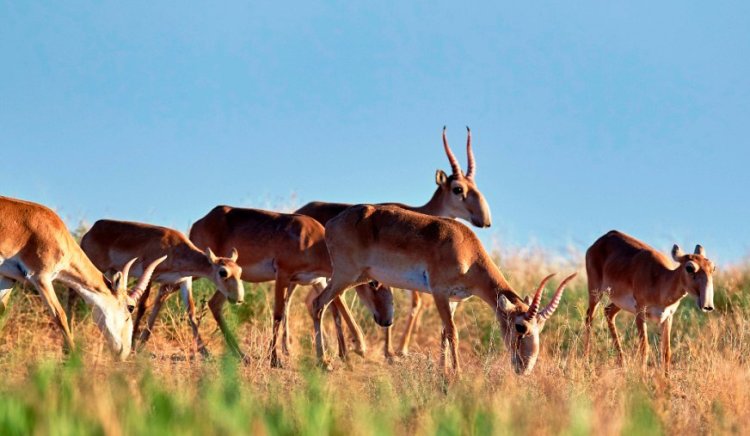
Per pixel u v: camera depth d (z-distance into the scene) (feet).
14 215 148.87
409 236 158.51
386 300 181.16
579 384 134.72
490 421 102.78
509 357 148.66
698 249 166.09
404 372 139.74
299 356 166.71
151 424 93.81
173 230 177.99
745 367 150.00
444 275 156.87
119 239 177.47
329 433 98.12
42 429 90.74
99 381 112.57
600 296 179.73
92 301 156.15
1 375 123.85
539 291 150.41
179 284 178.81
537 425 104.22
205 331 189.26
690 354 166.09
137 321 176.76
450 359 158.81
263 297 205.05
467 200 205.67
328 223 164.66
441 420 101.86
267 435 95.61
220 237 181.16
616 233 182.80
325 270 174.81
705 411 128.16
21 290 182.19
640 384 135.44
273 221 177.06
